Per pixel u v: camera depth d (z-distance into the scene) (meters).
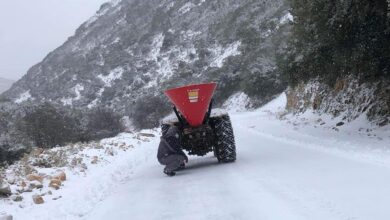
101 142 18.95
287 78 19.69
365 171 8.60
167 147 10.84
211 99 11.34
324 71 17.44
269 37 73.75
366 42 13.37
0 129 47.88
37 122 49.31
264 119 31.20
